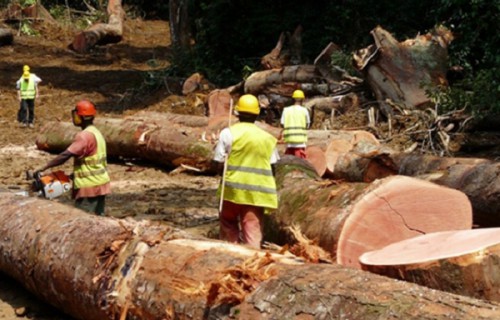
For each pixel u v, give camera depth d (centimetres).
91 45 4531
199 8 3638
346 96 2394
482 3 2317
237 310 634
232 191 973
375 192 898
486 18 2356
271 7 3316
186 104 3002
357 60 2288
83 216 935
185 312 679
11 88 3525
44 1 5391
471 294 689
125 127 2133
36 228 948
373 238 893
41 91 3472
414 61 2252
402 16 2908
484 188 1139
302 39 3142
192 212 1485
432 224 892
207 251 726
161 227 824
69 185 1191
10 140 2538
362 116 2325
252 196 969
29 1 4956
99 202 1142
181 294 693
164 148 2017
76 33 4906
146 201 1616
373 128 2184
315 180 1098
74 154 1120
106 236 837
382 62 2250
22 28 4778
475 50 2447
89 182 1130
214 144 1942
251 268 658
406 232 891
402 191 891
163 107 3041
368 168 1484
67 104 3238
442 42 2297
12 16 4847
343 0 3009
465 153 2034
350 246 895
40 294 935
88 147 1126
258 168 974
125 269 774
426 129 2067
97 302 793
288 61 2891
